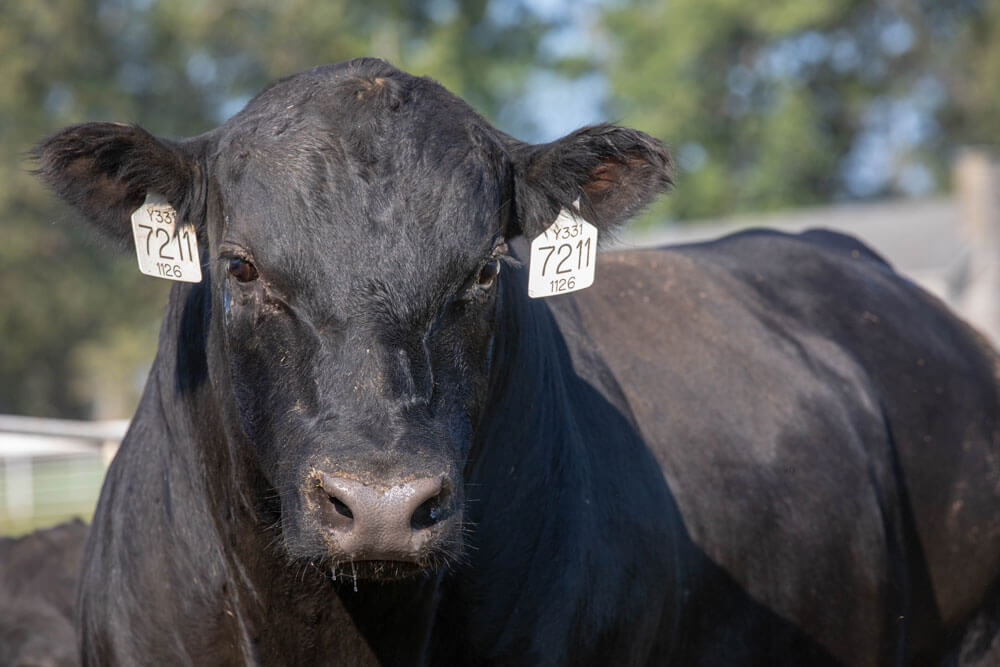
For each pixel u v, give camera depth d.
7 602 16.14
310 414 7.69
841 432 12.38
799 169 97.69
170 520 9.21
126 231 8.92
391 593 8.62
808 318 13.32
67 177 8.53
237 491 8.61
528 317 9.52
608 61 98.38
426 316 7.91
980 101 107.81
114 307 89.81
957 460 13.65
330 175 8.01
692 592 10.82
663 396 11.32
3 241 83.38
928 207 77.94
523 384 9.28
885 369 13.48
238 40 95.06
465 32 89.12
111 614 9.45
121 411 98.31
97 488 41.94
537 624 9.29
